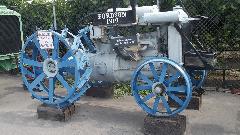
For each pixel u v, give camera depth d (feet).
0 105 23.00
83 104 22.57
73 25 28.91
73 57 18.79
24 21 31.53
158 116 17.56
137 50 18.54
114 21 18.45
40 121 19.84
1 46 27.61
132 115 20.48
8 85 28.30
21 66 20.44
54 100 19.83
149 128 17.48
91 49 21.04
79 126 18.99
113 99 23.56
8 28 28.04
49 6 30.22
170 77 17.54
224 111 20.83
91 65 20.02
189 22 19.52
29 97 24.70
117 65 19.62
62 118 19.61
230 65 25.63
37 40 19.62
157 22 17.56
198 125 18.83
